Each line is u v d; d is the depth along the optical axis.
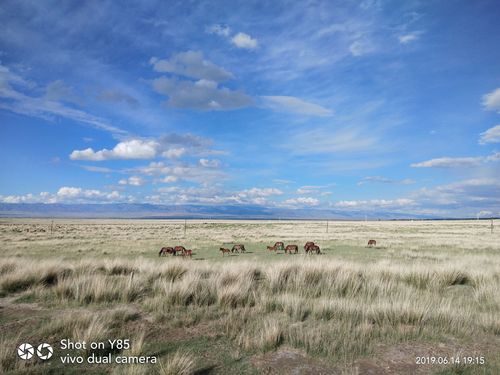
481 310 8.75
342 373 5.29
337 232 68.00
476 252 26.89
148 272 12.62
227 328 6.96
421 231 73.94
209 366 5.53
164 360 5.71
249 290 10.30
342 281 10.80
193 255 24.56
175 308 8.53
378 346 6.36
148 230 74.38
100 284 9.71
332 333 6.90
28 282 11.07
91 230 69.94
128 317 7.84
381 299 8.88
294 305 8.35
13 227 78.00
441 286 11.43
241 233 62.75
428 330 7.04
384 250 27.89
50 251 26.69
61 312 8.27
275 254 25.16
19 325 7.27
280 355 5.97
